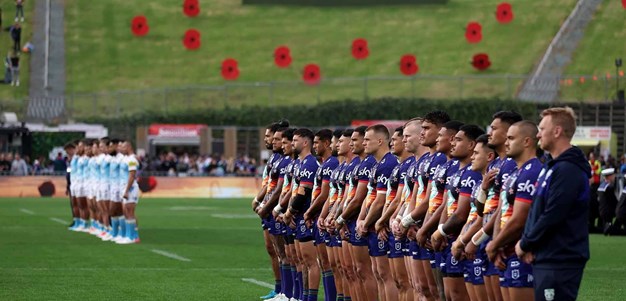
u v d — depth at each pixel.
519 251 36.31
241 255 89.44
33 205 163.62
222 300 61.91
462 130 44.56
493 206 41.34
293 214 59.72
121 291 65.38
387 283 51.22
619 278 73.06
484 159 43.59
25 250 92.69
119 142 102.25
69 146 122.94
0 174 193.00
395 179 50.19
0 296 62.69
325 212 56.94
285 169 62.84
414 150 48.88
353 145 53.94
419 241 46.34
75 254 89.44
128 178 100.75
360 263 53.25
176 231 116.25
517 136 38.88
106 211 105.81
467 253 42.19
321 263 58.41
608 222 113.75
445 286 45.06
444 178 46.03
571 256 35.22
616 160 181.75
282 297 62.69
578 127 190.50
